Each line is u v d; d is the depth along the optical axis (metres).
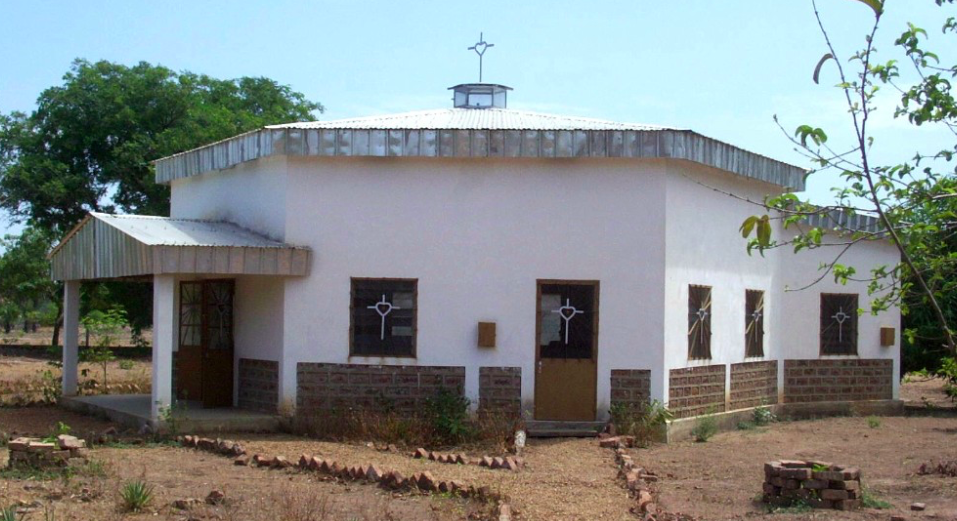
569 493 11.48
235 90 40.88
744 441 16.83
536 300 16.73
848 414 21.38
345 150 16.41
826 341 21.38
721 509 10.87
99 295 37.03
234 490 11.28
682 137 16.41
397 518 9.95
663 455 15.09
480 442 15.49
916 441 16.98
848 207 6.39
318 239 16.77
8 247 49.97
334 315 16.69
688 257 17.48
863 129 5.89
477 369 16.70
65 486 11.02
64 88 37.03
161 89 36.94
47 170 36.03
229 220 18.33
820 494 10.88
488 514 10.12
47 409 19.42
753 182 19.78
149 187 35.19
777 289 20.83
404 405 16.62
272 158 17.16
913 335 7.23
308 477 12.20
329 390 16.62
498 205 16.83
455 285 16.77
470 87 20.92
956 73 6.40
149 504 10.24
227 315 17.81
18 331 72.44
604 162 16.80
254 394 17.17
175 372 18.47
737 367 19.19
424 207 16.83
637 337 16.67
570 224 16.78
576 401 16.69
